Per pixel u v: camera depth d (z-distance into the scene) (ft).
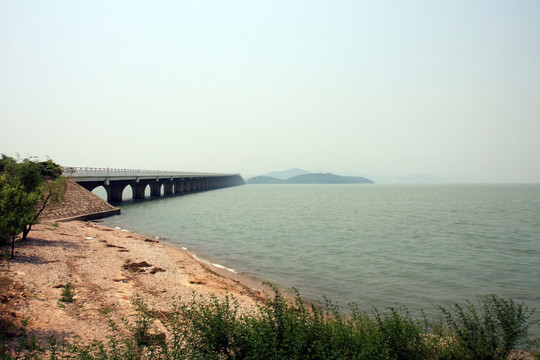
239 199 362.33
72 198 145.18
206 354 24.12
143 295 49.26
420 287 66.49
